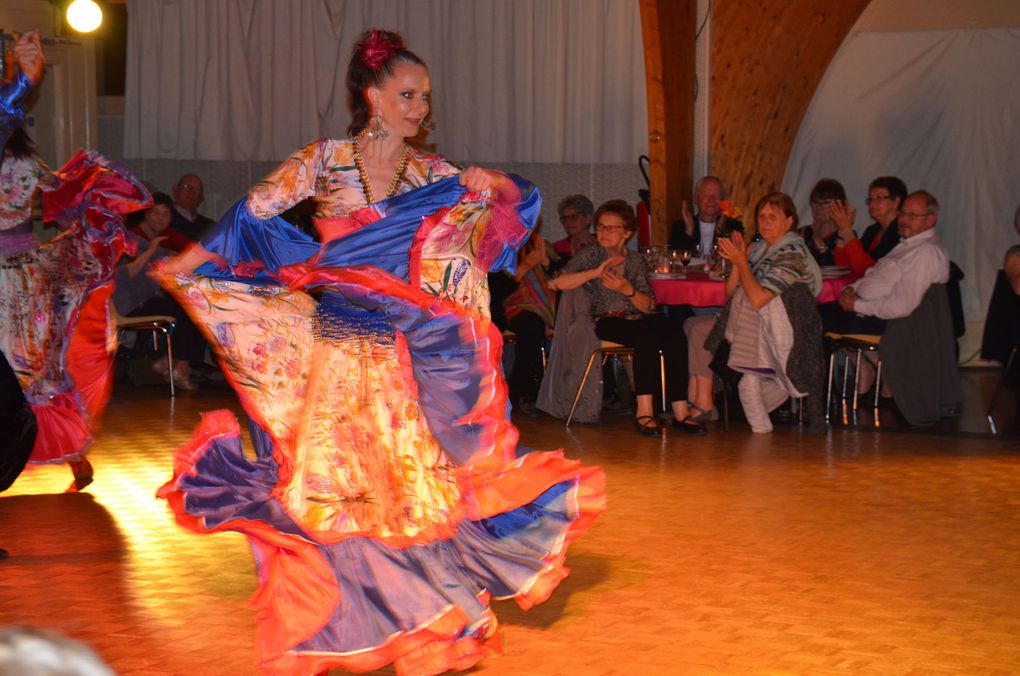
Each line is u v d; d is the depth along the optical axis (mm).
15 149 5004
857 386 7629
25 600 3758
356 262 3166
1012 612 3666
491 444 3252
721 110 9750
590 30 9555
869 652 3285
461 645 3016
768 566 4180
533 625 3521
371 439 3115
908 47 9883
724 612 3650
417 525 3111
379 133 3170
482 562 3232
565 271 7203
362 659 2891
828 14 9727
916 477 5770
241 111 10555
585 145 9680
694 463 6109
